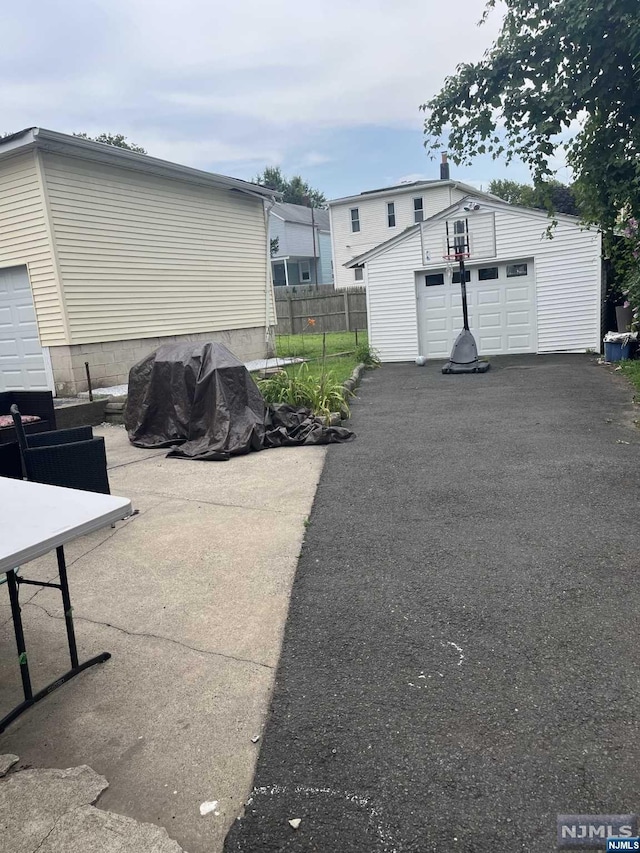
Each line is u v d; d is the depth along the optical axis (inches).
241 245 517.0
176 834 68.6
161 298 435.5
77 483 167.6
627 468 197.5
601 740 79.5
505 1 233.6
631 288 383.6
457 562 135.3
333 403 313.1
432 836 66.6
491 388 385.1
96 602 125.6
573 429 258.4
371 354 573.9
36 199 351.3
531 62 237.9
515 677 93.4
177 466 236.1
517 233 523.8
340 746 81.0
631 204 262.1
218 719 87.8
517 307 543.5
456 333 567.2
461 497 179.0
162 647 107.7
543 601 115.9
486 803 70.6
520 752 78.1
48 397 223.0
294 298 932.6
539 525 153.9
